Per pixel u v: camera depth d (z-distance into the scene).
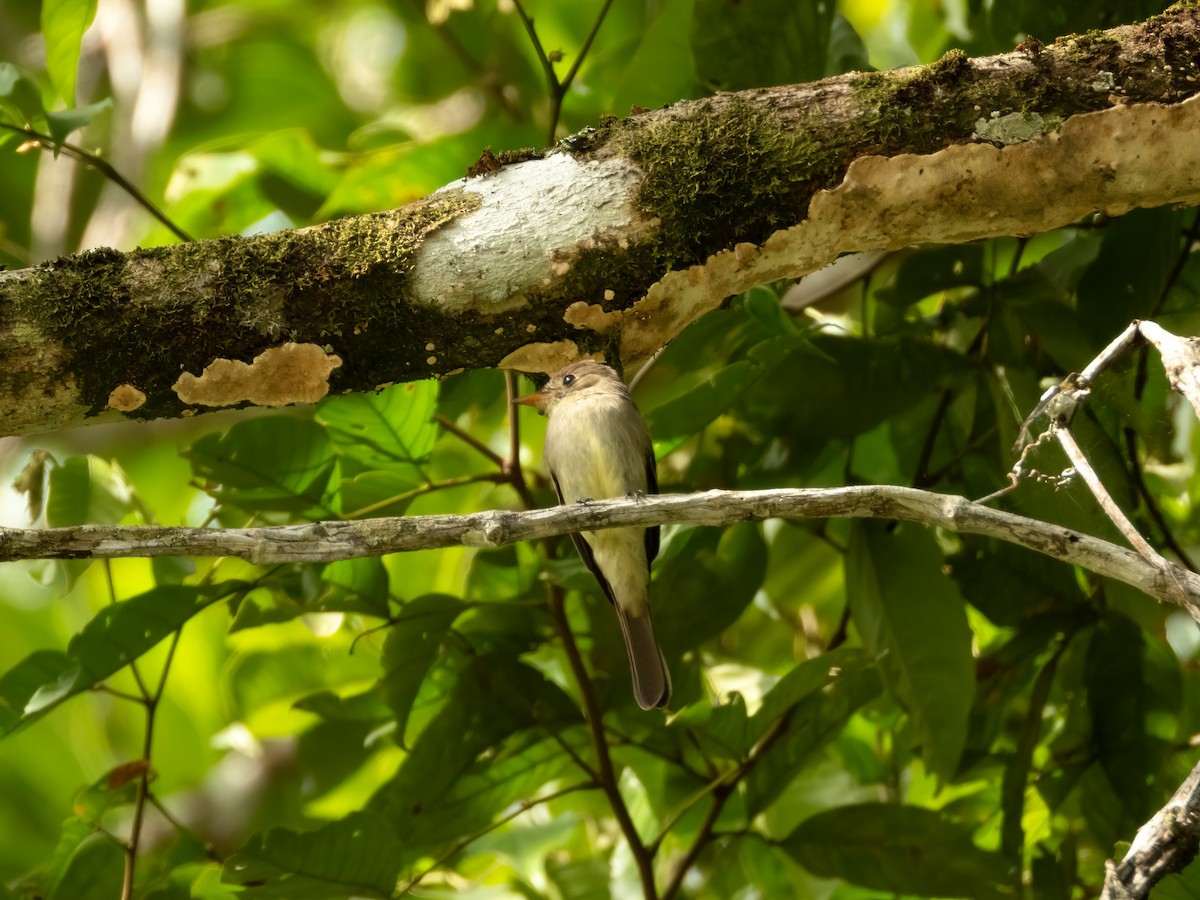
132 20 12.36
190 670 11.22
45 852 11.25
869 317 8.28
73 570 6.92
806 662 6.52
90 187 11.91
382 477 6.97
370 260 5.16
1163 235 6.69
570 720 7.21
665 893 6.97
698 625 7.20
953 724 6.61
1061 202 5.28
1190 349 4.23
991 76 5.23
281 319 5.15
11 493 10.94
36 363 5.03
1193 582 4.03
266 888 6.32
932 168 5.20
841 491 4.57
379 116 12.86
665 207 5.22
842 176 5.21
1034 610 7.58
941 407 7.64
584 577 6.88
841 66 7.30
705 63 7.12
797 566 8.91
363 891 6.44
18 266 7.34
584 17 11.18
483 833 6.84
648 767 7.79
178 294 5.09
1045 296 7.14
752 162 5.20
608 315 5.35
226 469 6.57
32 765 11.34
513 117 10.06
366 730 8.30
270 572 6.69
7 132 6.86
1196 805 3.68
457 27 10.36
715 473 7.72
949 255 7.48
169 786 11.12
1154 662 7.53
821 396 7.45
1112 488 6.11
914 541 6.78
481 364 5.46
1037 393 7.14
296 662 8.45
